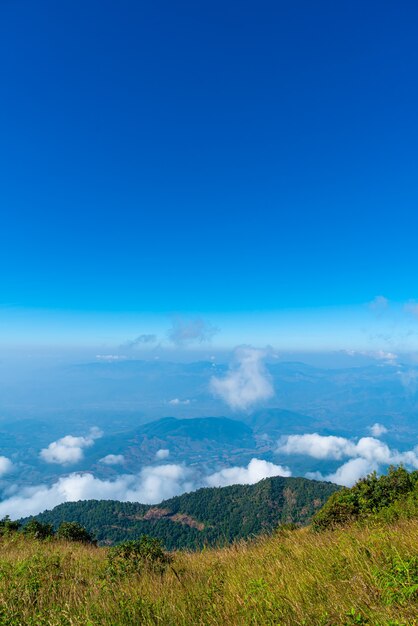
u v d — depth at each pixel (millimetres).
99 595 6156
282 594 5000
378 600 4223
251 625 4469
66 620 5043
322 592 4938
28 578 7211
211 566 7523
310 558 6574
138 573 7691
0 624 5352
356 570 5258
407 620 3607
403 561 4715
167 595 5902
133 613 5051
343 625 3801
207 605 5188
